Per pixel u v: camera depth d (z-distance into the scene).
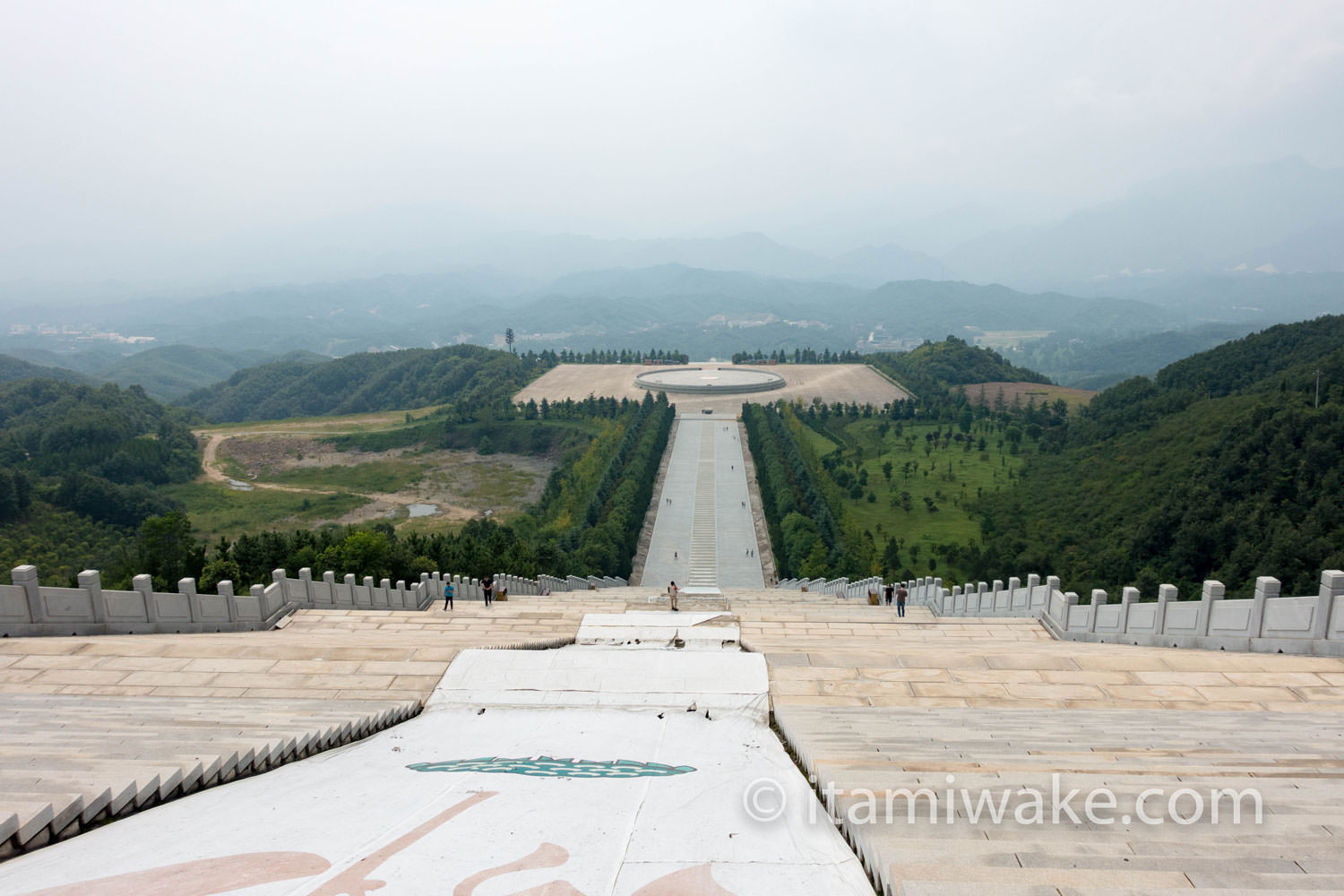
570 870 10.35
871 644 33.84
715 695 23.98
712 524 103.00
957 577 84.38
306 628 37.34
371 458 160.25
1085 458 114.50
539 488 138.12
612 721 21.89
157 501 127.44
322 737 18.84
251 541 57.50
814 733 18.39
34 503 116.06
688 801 13.65
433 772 16.17
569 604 50.03
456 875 10.22
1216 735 17.44
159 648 28.25
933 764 14.19
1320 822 10.90
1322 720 19.47
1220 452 81.50
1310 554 55.94
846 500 114.75
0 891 9.98
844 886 9.93
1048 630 37.97
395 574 57.28
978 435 152.12
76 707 21.70
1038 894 8.38
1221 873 9.10
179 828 12.48
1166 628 30.91
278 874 10.30
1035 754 15.42
